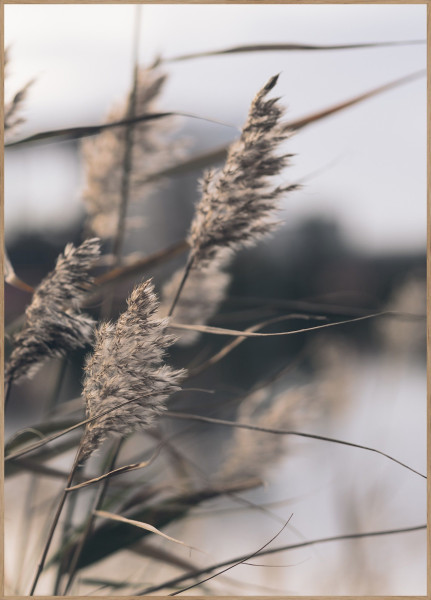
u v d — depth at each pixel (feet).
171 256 5.93
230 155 5.20
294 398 6.23
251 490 5.98
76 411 6.02
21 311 5.63
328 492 9.48
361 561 9.16
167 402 5.95
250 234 5.25
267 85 5.16
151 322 4.86
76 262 5.09
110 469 5.58
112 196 6.34
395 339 10.19
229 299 6.11
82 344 5.10
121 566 6.54
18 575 6.14
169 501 5.95
